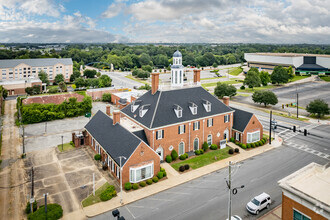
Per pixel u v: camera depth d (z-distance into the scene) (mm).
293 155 55562
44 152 56688
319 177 28875
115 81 170875
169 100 55188
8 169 48875
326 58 193250
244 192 41031
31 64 150750
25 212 36438
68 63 164875
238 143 60250
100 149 52594
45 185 43219
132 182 43438
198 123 56219
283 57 197625
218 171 48344
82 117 86188
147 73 181000
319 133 70375
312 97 117938
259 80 138625
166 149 52250
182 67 59062
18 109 85375
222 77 196125
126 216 35344
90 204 38000
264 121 82250
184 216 35281
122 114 61250
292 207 26438
